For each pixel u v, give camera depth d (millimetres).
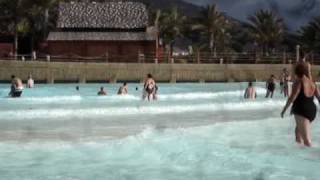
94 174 9758
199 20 95125
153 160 11070
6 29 72062
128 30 68000
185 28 93812
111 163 10844
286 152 11633
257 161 10641
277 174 9383
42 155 11852
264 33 95438
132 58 61562
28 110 21438
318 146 12297
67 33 66938
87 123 18578
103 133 16031
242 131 15742
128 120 19594
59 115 20781
